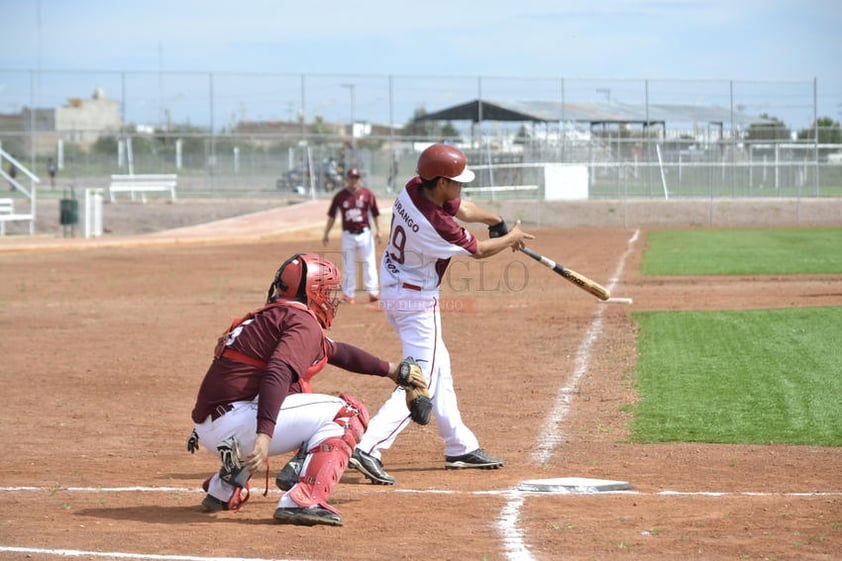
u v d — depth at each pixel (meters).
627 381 22.09
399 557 10.43
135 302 38.31
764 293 37.34
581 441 17.17
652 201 94.69
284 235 73.50
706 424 18.00
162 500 13.26
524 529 11.55
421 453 16.81
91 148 105.06
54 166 104.81
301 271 11.74
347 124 106.94
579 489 13.58
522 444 17.08
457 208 14.30
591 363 24.48
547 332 29.56
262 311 11.66
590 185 100.38
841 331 27.23
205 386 11.67
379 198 96.94
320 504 11.76
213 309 36.00
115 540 11.08
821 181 104.75
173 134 105.88
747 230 79.00
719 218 92.81
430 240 14.05
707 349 25.39
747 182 103.62
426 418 12.55
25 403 21.02
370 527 11.72
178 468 15.55
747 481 14.07
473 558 10.41
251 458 10.84
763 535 11.23
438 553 10.58
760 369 22.58
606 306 34.72
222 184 106.38
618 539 11.08
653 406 19.58
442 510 12.55
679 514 12.19
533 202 93.56
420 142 105.69
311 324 11.52
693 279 43.22
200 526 11.76
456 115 118.88
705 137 109.12
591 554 10.52
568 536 11.21
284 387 11.17
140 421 19.41
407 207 14.12
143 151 105.75
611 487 13.66
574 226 89.25
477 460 15.28
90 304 37.75
